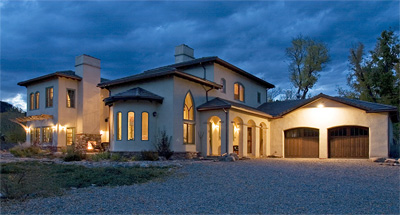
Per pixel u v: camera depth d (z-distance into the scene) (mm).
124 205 7289
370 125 21438
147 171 12430
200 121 21375
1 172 12023
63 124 26141
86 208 7016
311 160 19953
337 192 8742
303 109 23953
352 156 22094
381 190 9070
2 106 50594
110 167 13133
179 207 7062
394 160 16609
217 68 23141
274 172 12844
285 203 7414
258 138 23531
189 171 13039
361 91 37781
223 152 20078
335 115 22750
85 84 27094
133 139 19359
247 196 8219
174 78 19500
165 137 19156
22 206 7211
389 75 31938
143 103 19578
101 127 28031
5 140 32594
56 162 16281
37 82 28219
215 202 7539
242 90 26750
